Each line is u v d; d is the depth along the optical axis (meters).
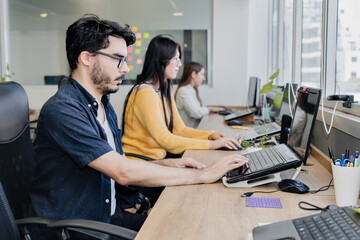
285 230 0.96
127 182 1.46
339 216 0.92
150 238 1.03
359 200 1.31
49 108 1.43
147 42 5.91
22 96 1.53
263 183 1.50
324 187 1.50
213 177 1.56
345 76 2.36
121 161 1.44
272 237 0.94
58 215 1.43
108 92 1.57
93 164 1.42
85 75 1.52
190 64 4.57
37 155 1.46
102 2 5.89
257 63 5.82
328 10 2.56
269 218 1.18
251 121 3.68
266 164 1.54
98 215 1.47
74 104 1.45
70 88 1.50
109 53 1.50
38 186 1.46
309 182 1.58
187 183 1.54
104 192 1.50
